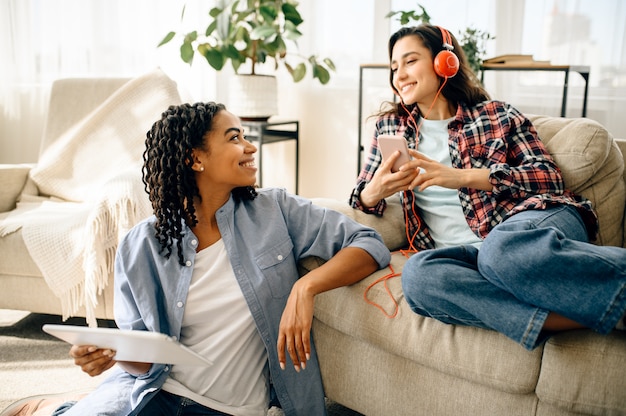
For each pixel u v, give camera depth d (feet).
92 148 6.88
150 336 2.75
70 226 5.58
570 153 4.57
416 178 4.36
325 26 9.46
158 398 3.59
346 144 9.70
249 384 3.75
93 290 5.38
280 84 10.05
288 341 3.50
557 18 7.82
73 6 9.30
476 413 3.51
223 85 10.10
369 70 9.21
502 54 8.21
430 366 3.59
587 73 7.14
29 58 9.46
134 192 5.41
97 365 3.30
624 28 7.48
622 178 4.78
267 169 10.50
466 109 4.87
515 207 4.29
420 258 3.60
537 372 3.21
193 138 3.52
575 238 3.92
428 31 4.82
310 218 4.03
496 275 3.25
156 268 3.68
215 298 3.67
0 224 5.70
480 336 3.41
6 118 9.71
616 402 3.00
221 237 3.75
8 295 5.85
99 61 9.45
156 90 6.89
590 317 3.00
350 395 4.11
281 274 3.78
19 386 5.06
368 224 4.80
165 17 9.53
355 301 3.91
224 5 8.29
